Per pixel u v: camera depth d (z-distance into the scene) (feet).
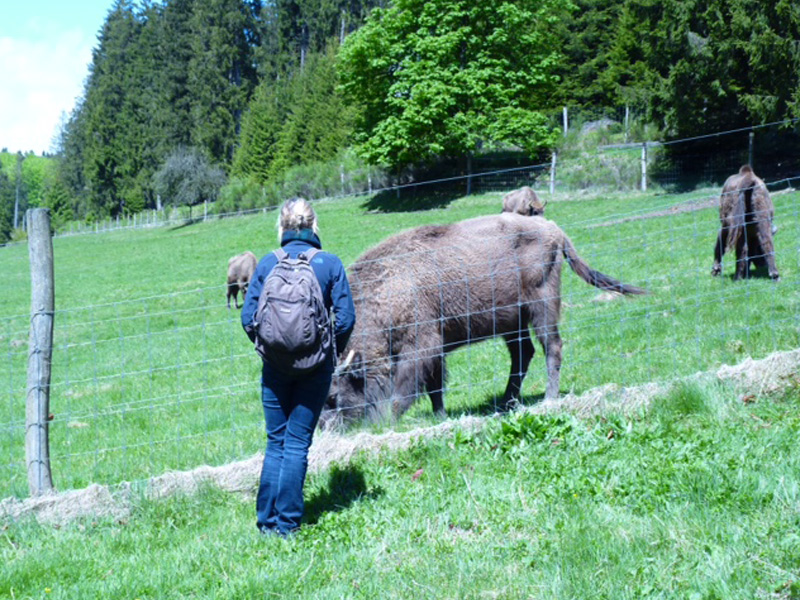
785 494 13.21
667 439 17.16
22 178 526.98
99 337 61.77
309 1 317.83
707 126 102.89
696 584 10.76
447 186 142.82
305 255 14.79
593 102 169.17
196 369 43.14
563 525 13.46
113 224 251.80
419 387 24.25
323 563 13.20
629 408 19.93
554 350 25.64
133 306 77.56
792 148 101.81
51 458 25.82
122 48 349.41
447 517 14.55
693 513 13.10
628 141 132.67
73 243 197.47
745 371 20.63
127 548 15.40
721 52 90.53
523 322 26.12
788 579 10.59
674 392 20.03
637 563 11.71
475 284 24.57
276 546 14.32
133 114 312.50
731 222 39.01
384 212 132.77
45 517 17.60
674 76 95.81
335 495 17.02
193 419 30.66
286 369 14.38
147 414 33.24
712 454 15.74
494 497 15.15
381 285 23.54
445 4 136.05
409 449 18.95
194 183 221.05
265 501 15.44
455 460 17.78
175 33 318.86
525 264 25.39
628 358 28.02
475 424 19.94
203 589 12.86
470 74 133.80
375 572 12.60
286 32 337.31
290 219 15.35
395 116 138.10
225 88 300.81
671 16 95.96
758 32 85.92
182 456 23.79
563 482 15.31
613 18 166.91
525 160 142.41
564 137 142.72
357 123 150.51
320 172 184.24
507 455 17.48
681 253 50.16
